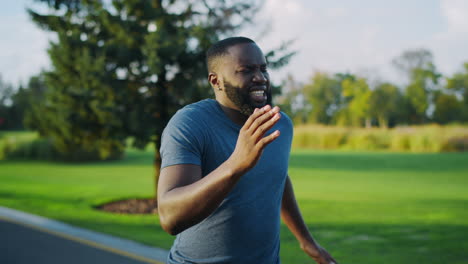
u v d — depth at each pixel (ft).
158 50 24.93
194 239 5.07
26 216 26.81
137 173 56.34
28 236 21.79
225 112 5.11
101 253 18.63
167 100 28.19
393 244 19.62
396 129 116.26
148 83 27.89
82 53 26.08
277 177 5.33
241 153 3.71
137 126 26.14
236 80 4.87
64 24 27.53
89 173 56.39
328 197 34.60
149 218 26.43
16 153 82.94
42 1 26.89
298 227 6.60
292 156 85.66
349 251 18.53
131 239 20.94
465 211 27.84
